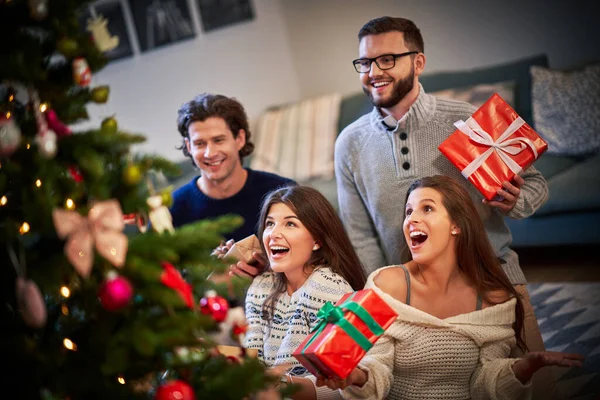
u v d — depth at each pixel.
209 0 5.38
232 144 2.39
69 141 1.19
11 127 1.07
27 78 1.12
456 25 4.89
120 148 1.22
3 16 1.16
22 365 1.16
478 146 1.99
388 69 2.02
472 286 1.85
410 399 1.81
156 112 5.61
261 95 5.48
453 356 1.76
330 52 5.27
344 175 2.26
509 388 1.69
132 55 5.55
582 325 2.94
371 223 2.28
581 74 4.14
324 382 1.54
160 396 1.14
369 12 5.09
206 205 2.47
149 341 1.12
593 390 2.41
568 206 3.53
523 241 3.68
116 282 1.09
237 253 2.01
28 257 1.17
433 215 1.79
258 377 1.23
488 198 1.96
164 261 1.21
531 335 2.04
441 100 2.12
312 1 5.21
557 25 4.66
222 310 1.32
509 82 4.29
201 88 5.54
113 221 1.13
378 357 1.74
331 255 1.93
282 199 1.90
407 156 2.10
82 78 1.17
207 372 1.29
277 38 5.36
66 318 1.25
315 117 4.83
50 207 1.11
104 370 1.12
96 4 5.45
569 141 3.98
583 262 3.73
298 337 1.82
